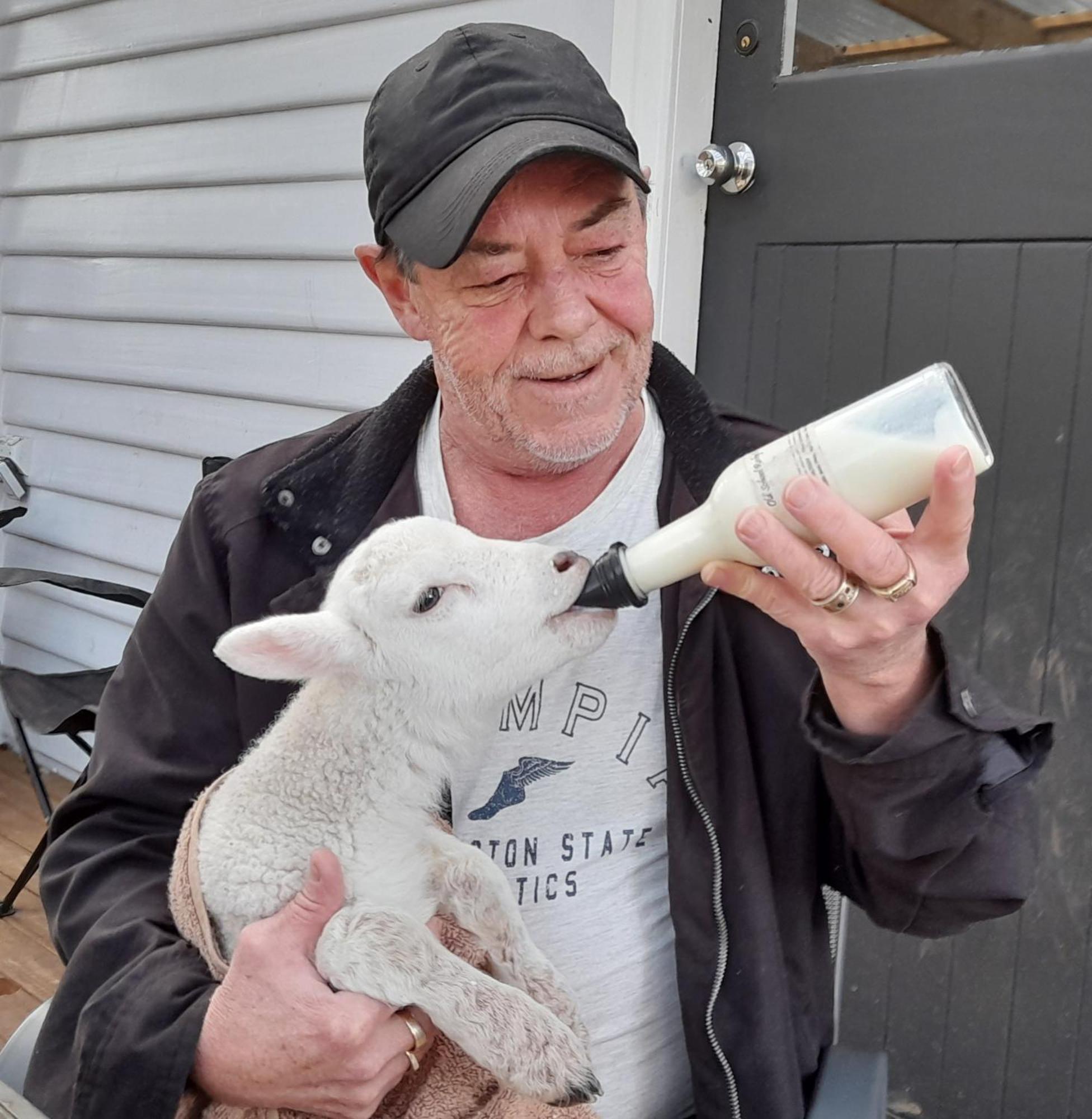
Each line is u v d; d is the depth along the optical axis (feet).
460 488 4.99
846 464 3.29
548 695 4.67
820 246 7.41
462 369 4.35
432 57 4.27
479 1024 3.71
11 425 14.93
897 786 3.68
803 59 7.41
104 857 4.89
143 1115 3.98
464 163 4.00
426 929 3.93
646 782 4.77
